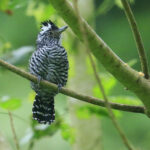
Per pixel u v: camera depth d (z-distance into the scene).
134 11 17.97
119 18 17.67
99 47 6.33
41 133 10.32
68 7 5.88
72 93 7.62
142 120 16.52
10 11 11.02
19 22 16.83
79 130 12.30
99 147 12.45
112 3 12.84
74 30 6.10
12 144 16.31
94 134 12.38
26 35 17.02
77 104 11.99
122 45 17.59
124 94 15.23
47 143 16.92
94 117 12.42
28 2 11.24
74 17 5.94
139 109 7.54
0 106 9.68
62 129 10.57
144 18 17.88
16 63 10.55
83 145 12.33
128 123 16.55
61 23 12.18
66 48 12.62
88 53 5.15
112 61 6.52
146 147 14.74
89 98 7.50
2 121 16.75
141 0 17.81
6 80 17.56
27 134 10.31
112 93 15.27
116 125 5.09
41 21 11.93
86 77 12.79
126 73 6.69
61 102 17.00
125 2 6.75
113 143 16.38
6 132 16.55
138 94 6.97
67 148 16.78
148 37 17.78
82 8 13.06
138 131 16.45
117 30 17.69
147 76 7.05
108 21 17.73
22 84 17.62
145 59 7.02
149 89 6.90
